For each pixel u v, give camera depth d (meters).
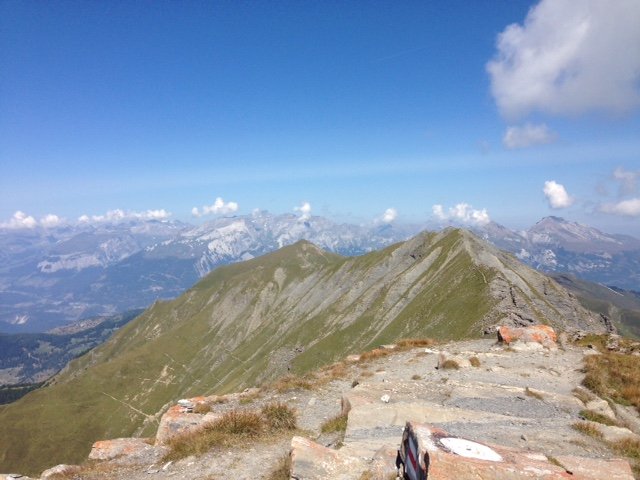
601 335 39.84
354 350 160.50
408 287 187.50
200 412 24.08
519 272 140.62
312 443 13.36
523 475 8.95
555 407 20.81
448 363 29.55
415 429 10.70
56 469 18.66
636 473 12.87
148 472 16.31
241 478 14.32
